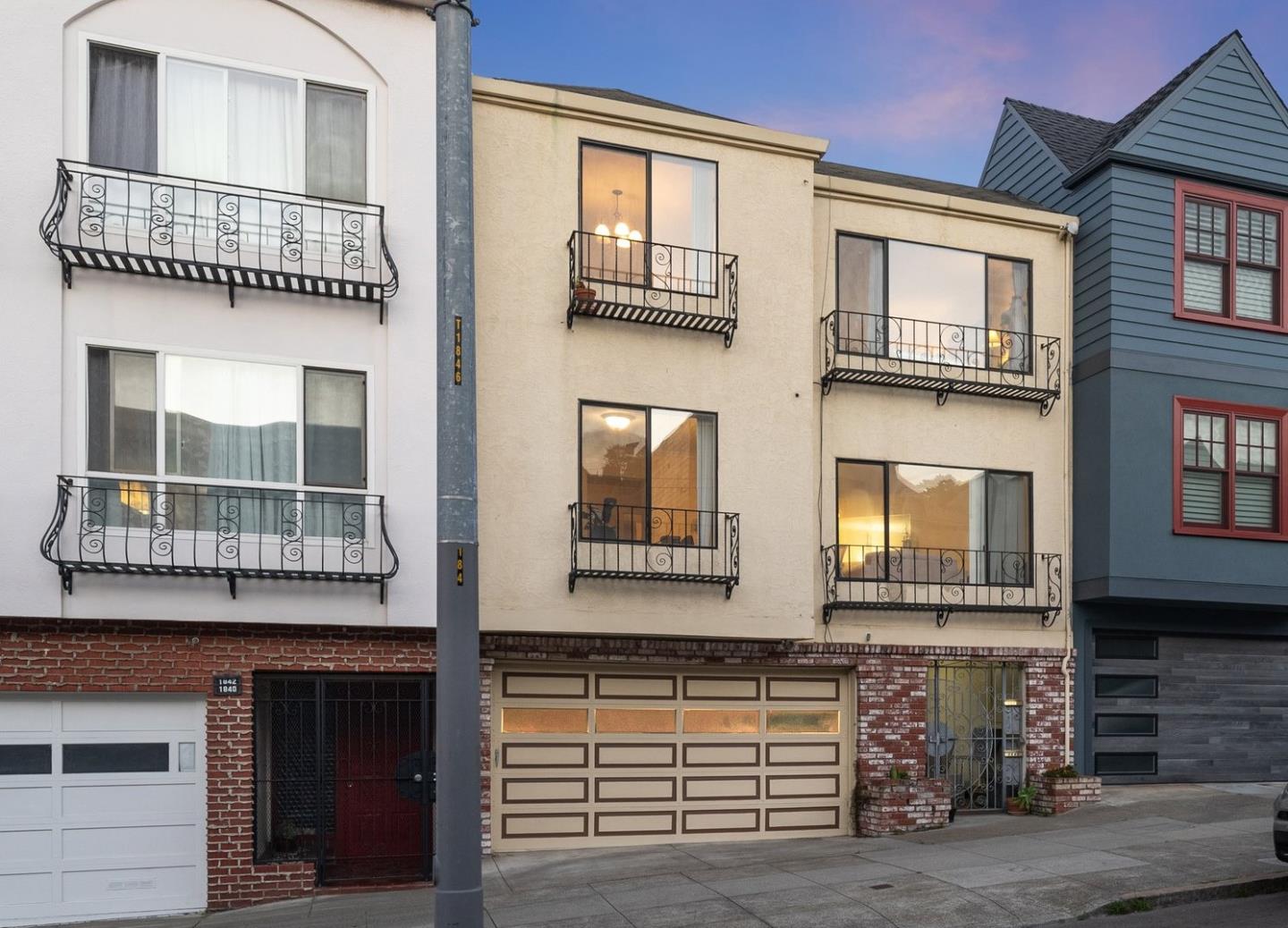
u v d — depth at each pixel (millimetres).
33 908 9602
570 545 11477
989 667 14039
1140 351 14156
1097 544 14008
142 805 9977
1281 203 15148
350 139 10891
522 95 11781
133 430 9953
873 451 13523
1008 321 14500
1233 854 10195
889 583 13375
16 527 9414
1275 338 14922
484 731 11547
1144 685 14648
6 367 9484
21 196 9633
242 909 9898
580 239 11867
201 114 10391
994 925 8219
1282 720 15297
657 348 12141
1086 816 12656
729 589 11898
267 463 10320
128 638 9883
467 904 5531
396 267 10773
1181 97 14719
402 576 10547
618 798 12117
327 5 10828
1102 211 14438
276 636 10305
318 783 10414
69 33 9945
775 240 12750
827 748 13070
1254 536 14430
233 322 10281
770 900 9055
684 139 12477
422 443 10750
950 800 12875
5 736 9695
